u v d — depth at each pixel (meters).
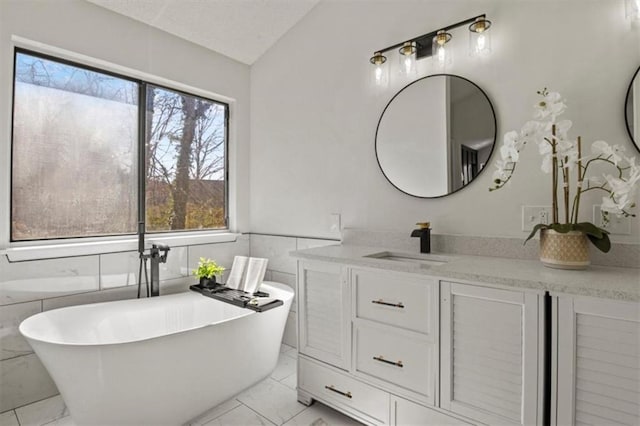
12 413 1.87
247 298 2.29
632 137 1.42
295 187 2.75
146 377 1.61
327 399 1.83
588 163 1.41
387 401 1.59
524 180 1.68
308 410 1.92
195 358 1.77
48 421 1.80
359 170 2.33
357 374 1.70
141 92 2.54
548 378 1.20
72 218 2.24
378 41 2.23
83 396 1.54
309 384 1.92
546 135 1.39
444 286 1.41
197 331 1.76
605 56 1.48
